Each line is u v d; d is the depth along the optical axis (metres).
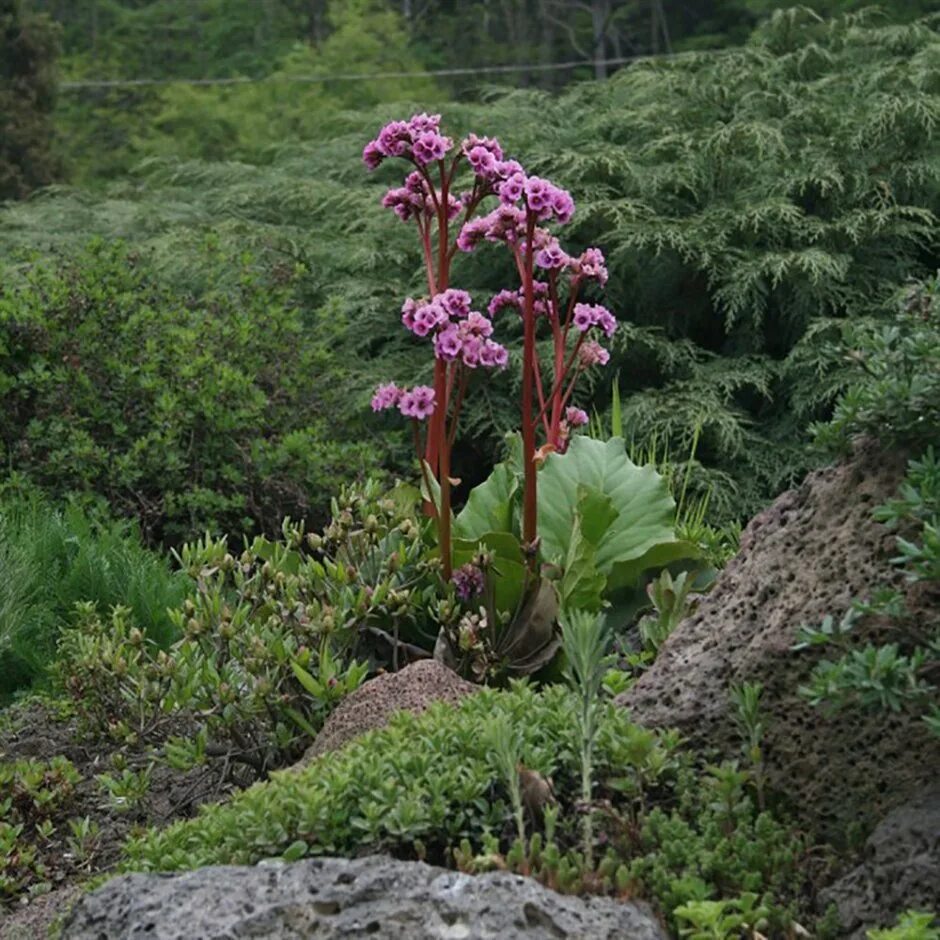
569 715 3.31
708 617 3.66
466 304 4.61
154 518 7.03
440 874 2.68
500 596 4.69
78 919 2.75
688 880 2.85
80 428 7.18
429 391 4.61
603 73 37.66
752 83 9.51
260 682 4.11
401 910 2.59
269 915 2.62
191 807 4.40
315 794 3.00
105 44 42.72
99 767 4.79
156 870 3.17
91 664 4.53
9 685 5.59
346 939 2.56
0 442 7.19
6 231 11.21
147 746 4.64
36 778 4.40
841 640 3.19
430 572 4.73
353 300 8.92
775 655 3.32
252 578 4.66
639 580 4.92
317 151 11.92
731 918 2.69
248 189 10.87
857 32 9.95
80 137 36.31
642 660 4.25
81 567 5.94
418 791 3.02
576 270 4.98
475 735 3.21
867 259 8.48
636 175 8.61
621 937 2.58
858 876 2.91
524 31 39.41
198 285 9.31
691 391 7.90
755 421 8.30
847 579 3.32
